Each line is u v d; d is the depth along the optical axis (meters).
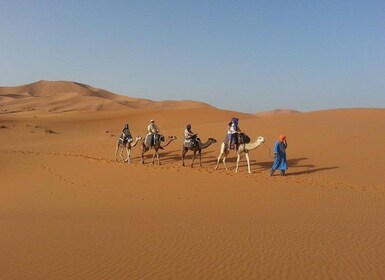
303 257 8.32
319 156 25.22
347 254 8.52
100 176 21.14
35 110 144.88
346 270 7.63
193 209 13.27
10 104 160.25
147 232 10.14
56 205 14.57
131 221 11.37
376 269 7.69
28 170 24.08
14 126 63.28
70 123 72.88
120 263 7.99
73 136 53.50
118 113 85.06
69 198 15.90
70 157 28.80
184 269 7.68
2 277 7.30
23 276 7.34
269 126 37.50
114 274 7.44
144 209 13.39
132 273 7.48
